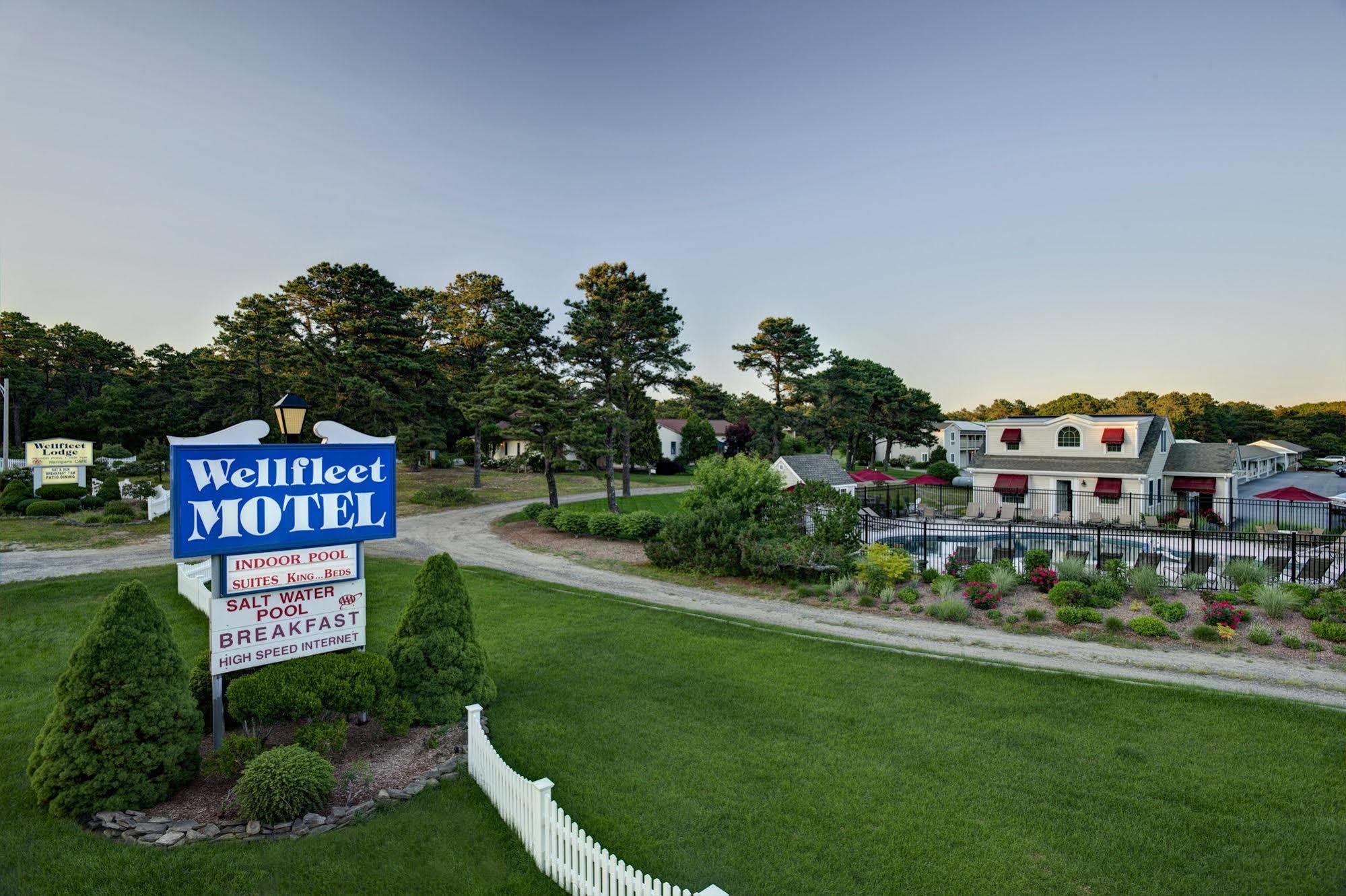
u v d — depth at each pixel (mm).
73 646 12523
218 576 8156
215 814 6961
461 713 9555
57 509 29734
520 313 34906
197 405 59562
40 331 66750
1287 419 90062
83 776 6770
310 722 8094
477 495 42281
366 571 20953
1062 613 14914
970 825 6984
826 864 6305
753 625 15062
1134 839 6727
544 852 6176
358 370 39125
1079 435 34938
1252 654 12727
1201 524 30453
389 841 6578
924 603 16734
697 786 7781
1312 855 6465
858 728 9375
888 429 67875
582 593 18250
